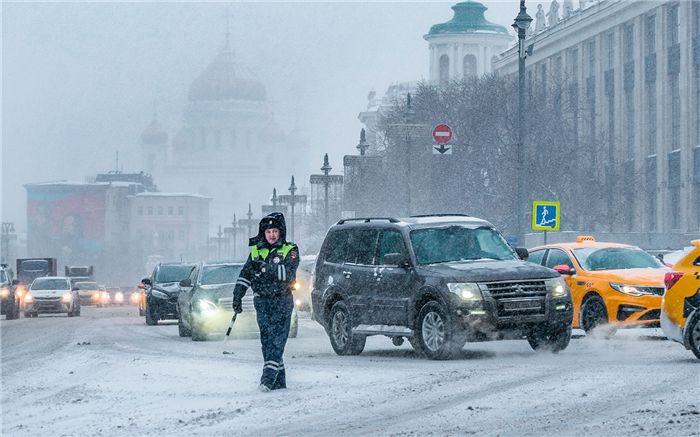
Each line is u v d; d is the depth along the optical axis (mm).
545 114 140250
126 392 24594
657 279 38562
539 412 19109
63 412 21594
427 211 125562
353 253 36281
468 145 137000
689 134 154375
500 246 34312
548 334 32031
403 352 36094
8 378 31203
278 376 23859
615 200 142625
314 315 37812
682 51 156000
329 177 130000
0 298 90500
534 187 130125
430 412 19672
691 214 153500
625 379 23484
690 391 21125
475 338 30984
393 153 127562
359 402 21344
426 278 32156
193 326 46406
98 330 59688
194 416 20000
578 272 41344
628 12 174125
